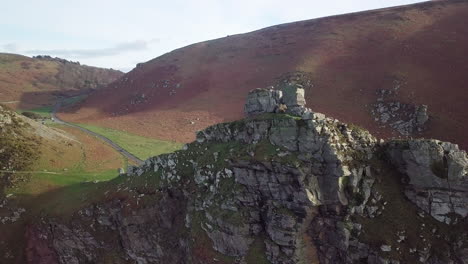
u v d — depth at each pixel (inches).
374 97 2989.7
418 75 2997.0
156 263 1488.7
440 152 1084.5
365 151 1188.5
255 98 1396.4
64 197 1983.3
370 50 3722.9
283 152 1179.3
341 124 1213.1
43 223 1868.8
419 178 1107.3
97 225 1699.1
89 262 1678.2
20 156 2324.1
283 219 1117.7
